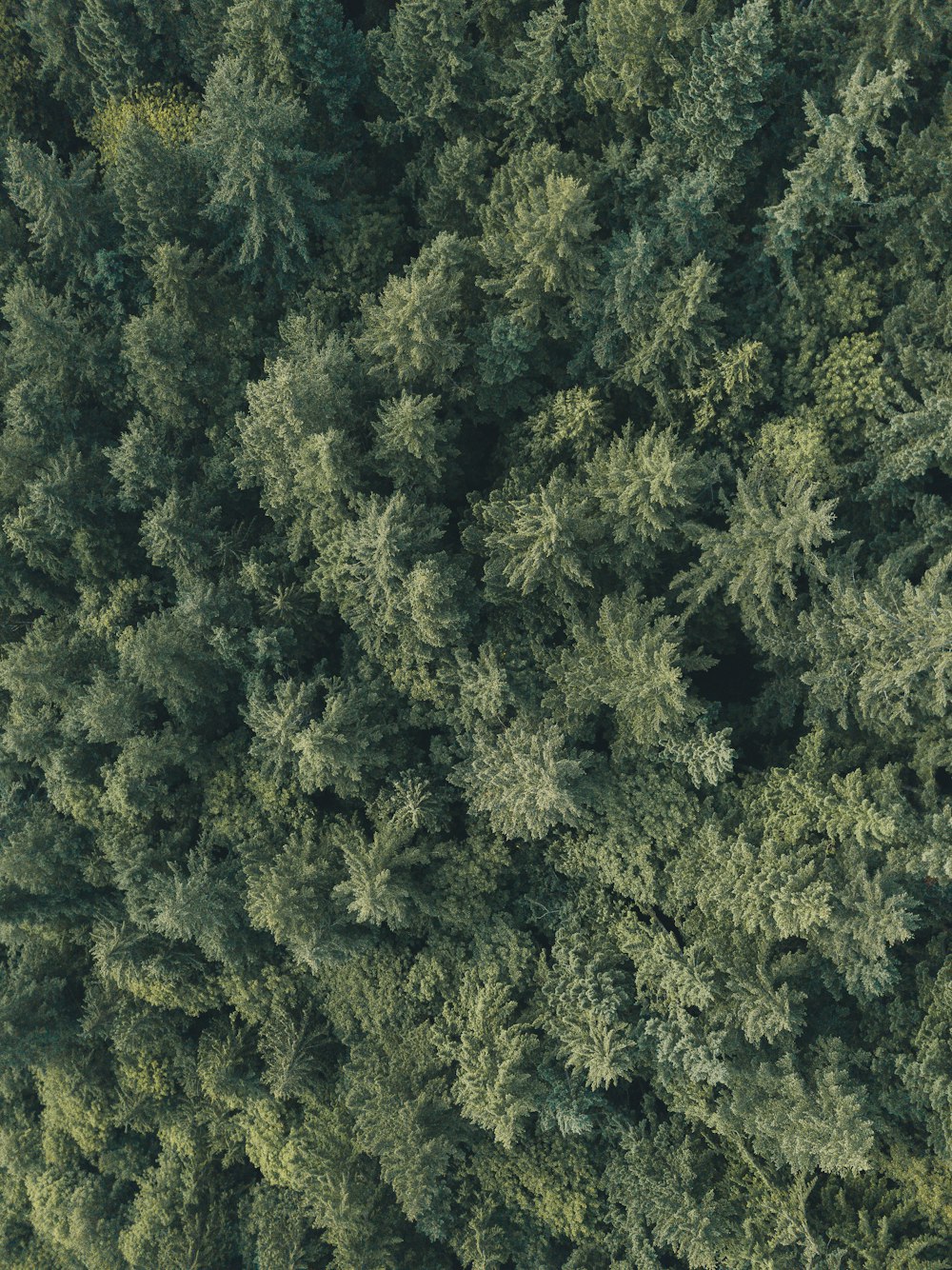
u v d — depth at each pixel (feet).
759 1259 71.92
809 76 78.54
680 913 79.66
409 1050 85.56
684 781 80.53
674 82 74.08
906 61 71.61
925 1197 71.56
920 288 75.97
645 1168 78.59
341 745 80.02
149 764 82.48
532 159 77.30
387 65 79.66
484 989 82.12
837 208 76.79
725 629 86.84
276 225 80.53
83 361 83.76
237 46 80.28
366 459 80.48
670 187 75.31
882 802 74.38
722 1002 76.38
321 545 82.48
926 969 74.54
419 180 86.38
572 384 85.40
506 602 83.20
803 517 72.43
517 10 81.15
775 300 80.23
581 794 80.74
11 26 85.81
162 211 80.48
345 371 79.51
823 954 75.61
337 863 85.10
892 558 76.38
